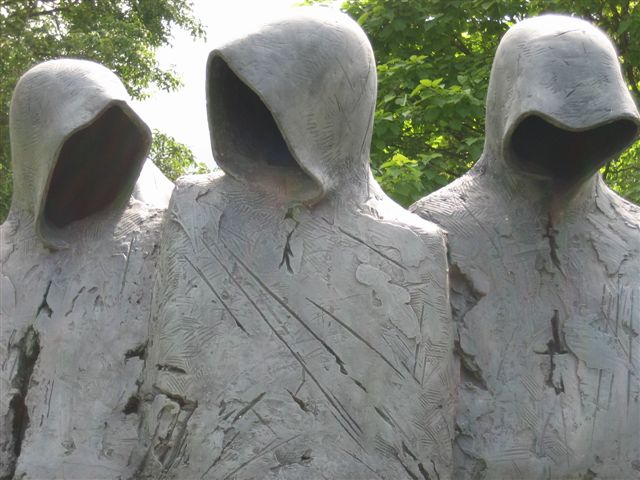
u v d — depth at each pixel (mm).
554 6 10086
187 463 4523
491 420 4789
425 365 4590
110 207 5113
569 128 4680
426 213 5031
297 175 4766
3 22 13898
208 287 4637
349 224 4703
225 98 4766
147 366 4754
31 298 4996
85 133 5035
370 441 4516
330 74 4688
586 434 4793
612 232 5051
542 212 5016
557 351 4891
